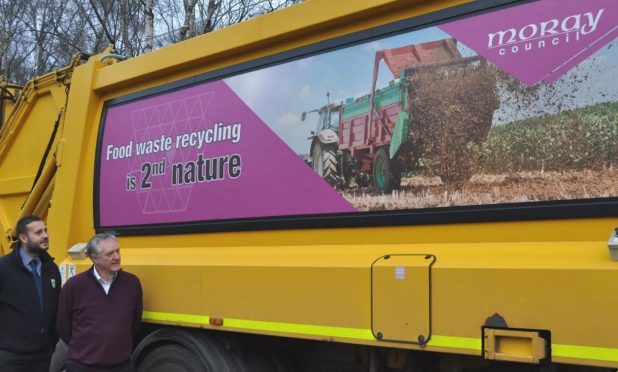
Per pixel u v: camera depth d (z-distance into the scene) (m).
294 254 2.89
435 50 2.57
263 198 3.11
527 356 2.09
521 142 2.28
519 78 2.31
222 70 3.45
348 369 3.20
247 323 2.95
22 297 3.72
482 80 2.41
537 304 2.08
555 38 2.23
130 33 16.09
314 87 2.99
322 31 3.02
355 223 2.72
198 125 3.51
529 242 2.23
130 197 3.85
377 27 2.79
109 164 4.05
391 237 2.61
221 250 3.25
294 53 3.12
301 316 2.74
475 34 2.45
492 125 2.36
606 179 2.07
